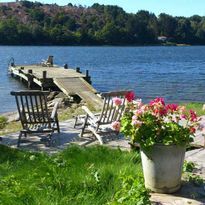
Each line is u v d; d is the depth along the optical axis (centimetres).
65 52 10750
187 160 733
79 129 1134
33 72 3709
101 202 534
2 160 773
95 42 15875
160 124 571
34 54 9462
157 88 3538
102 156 769
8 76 4525
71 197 544
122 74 4941
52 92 2836
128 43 16625
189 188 591
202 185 604
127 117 595
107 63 7000
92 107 2091
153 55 9962
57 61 7450
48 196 536
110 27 16138
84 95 2497
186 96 3045
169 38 18125
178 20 18500
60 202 525
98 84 3891
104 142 980
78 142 999
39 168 674
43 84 3106
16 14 18012
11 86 3697
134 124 564
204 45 18538
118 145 948
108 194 554
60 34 15162
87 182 587
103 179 600
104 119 998
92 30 16275
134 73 5088
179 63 7069
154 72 5228
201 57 9188
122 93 984
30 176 625
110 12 18662
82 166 698
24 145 981
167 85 3759
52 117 1012
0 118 1414
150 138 555
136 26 16825
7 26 14538
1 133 1207
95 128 1014
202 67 6138
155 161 564
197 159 742
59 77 3125
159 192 574
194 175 643
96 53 10544
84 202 529
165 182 568
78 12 19025
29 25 15500
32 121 995
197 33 18475
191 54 10650
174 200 550
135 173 631
